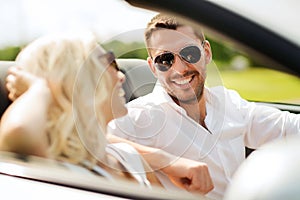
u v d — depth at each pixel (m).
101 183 1.59
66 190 1.58
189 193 1.77
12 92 1.84
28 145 1.73
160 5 1.35
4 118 1.77
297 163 1.12
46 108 1.74
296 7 1.35
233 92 2.55
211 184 2.05
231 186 1.16
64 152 1.71
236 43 1.32
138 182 1.74
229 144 2.30
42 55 1.79
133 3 1.37
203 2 1.32
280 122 2.52
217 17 1.31
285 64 1.31
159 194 1.58
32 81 1.80
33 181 1.64
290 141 1.21
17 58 1.89
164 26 1.78
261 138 2.49
